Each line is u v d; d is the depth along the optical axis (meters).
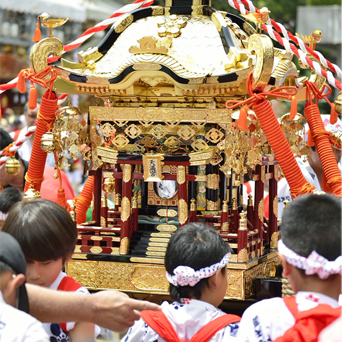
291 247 3.00
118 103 4.84
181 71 4.22
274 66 4.63
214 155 4.58
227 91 4.36
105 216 5.36
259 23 4.36
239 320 3.61
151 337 3.64
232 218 5.06
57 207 3.65
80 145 4.86
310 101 4.93
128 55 4.66
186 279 3.59
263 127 4.34
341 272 3.01
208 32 4.63
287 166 4.36
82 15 13.59
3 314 2.73
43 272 3.59
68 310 3.24
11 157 5.29
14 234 3.53
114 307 3.30
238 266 4.40
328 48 10.63
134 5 5.25
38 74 4.73
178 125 4.69
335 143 4.92
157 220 4.92
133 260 4.63
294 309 2.97
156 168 4.63
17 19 12.98
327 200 3.06
